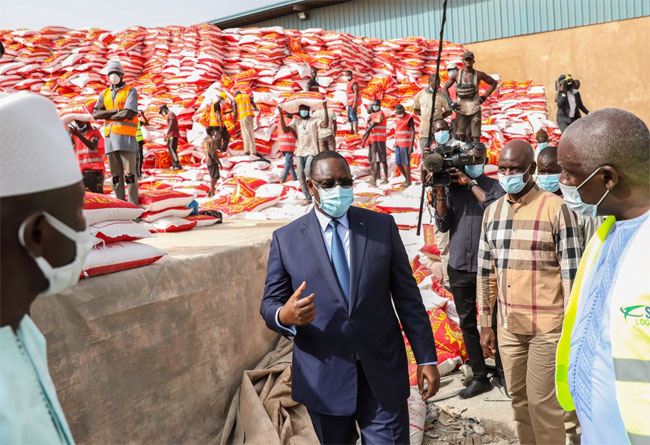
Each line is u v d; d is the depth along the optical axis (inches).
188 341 106.8
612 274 47.4
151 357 97.6
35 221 30.7
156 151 389.1
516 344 94.7
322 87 459.8
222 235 155.4
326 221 82.8
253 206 270.1
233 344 120.7
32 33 477.1
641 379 41.2
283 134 323.6
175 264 106.5
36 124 31.5
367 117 440.8
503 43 596.4
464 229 130.0
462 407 126.3
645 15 531.5
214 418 112.6
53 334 80.5
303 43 484.7
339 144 401.4
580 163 49.6
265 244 137.7
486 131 414.6
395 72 507.8
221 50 467.2
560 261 89.7
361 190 313.0
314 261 80.4
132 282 95.2
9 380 28.6
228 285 120.4
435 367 80.9
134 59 469.7
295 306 73.0
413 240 219.9
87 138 206.1
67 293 83.5
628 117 48.5
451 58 532.7
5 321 30.8
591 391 47.8
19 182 30.1
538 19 578.2
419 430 110.6
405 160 323.9
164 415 99.3
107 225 98.3
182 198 176.4
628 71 543.2
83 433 83.9
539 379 90.0
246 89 431.2
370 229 82.7
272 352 135.3
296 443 105.2
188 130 412.8
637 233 44.8
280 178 343.0
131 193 183.0
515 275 92.9
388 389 77.2
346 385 76.9
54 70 460.4
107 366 88.6
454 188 132.1
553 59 574.2
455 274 131.8
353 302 77.8
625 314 42.3
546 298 90.7
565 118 428.1
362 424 79.0
